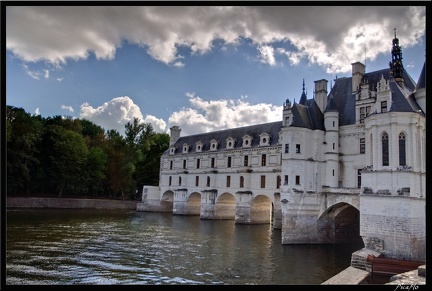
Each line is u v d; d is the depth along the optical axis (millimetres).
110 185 100625
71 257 33719
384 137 34750
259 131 73750
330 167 45375
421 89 37156
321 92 50094
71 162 86188
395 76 42219
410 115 33344
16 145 76938
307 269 31203
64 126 94688
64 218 64500
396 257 32281
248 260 34406
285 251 39188
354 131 45750
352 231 46688
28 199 78375
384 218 33500
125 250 38188
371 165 35875
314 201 44438
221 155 77750
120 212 85812
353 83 49406
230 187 73250
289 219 43562
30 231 47812
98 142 103938
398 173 33000
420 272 22547
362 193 35750
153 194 93438
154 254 36562
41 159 84812
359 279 27375
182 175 87375
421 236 32531
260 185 66812
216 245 42719
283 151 45750
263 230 58062
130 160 100688
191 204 85000
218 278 27875
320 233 44531
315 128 46219
